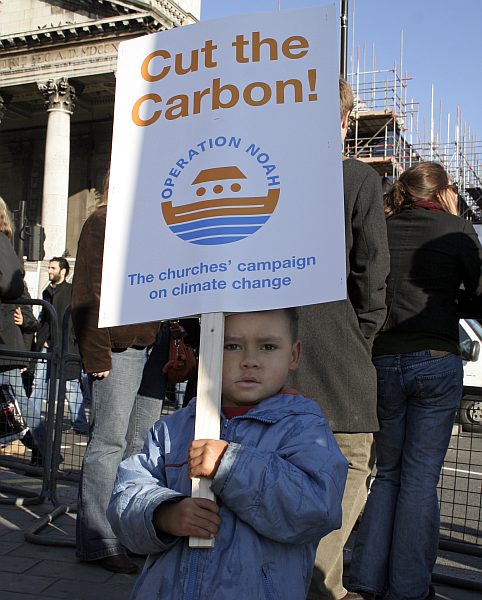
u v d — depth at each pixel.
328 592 3.78
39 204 45.44
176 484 2.29
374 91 33.41
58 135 37.66
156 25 35.88
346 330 3.68
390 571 3.91
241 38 2.43
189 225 2.38
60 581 4.27
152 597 2.16
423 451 3.92
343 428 3.64
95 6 36.75
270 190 2.35
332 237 2.29
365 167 3.73
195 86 2.45
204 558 2.12
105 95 41.75
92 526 4.48
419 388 3.92
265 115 2.39
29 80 38.34
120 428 4.53
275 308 2.28
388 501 4.04
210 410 2.19
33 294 29.44
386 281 4.04
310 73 2.38
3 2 38.69
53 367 6.05
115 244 2.47
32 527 5.17
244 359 2.31
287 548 2.19
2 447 7.29
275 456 2.13
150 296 2.39
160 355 4.90
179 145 2.44
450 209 4.23
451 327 4.00
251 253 2.32
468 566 4.99
